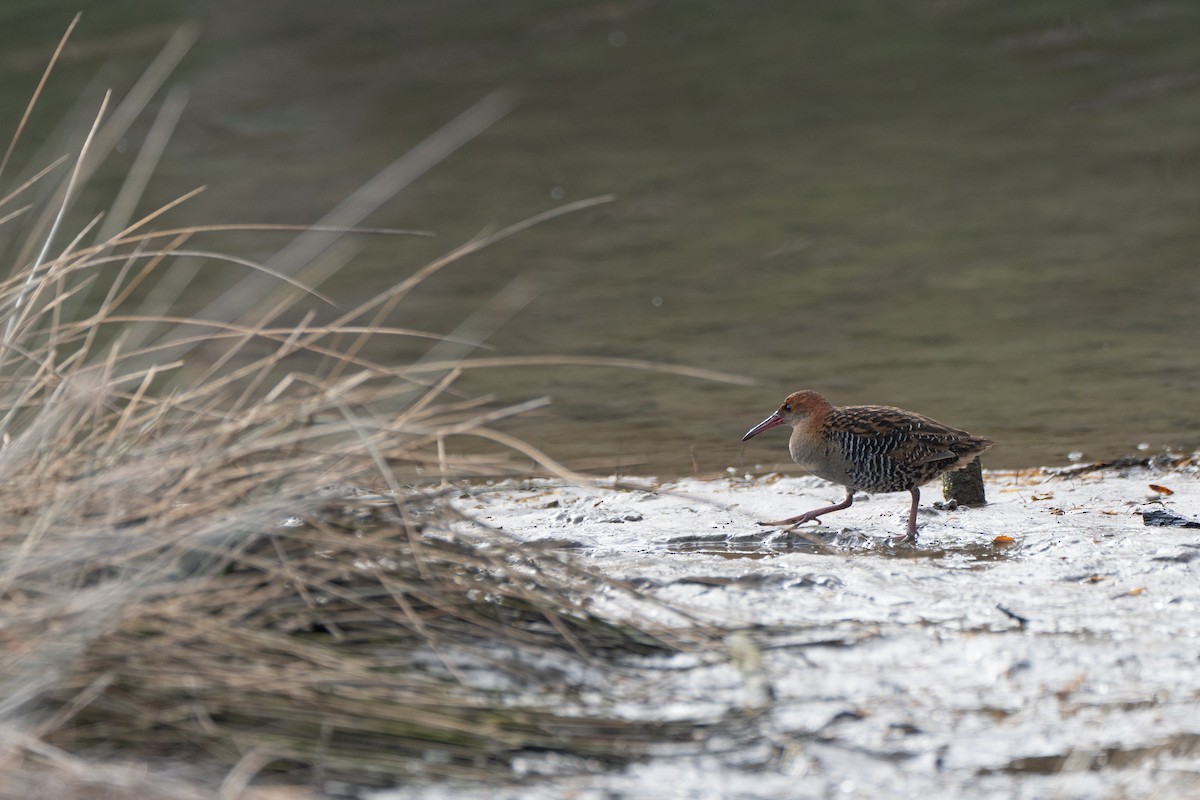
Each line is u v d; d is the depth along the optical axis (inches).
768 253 1090.1
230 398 345.1
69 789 206.7
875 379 725.3
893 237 1114.7
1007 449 565.9
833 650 304.5
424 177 1401.3
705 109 1551.4
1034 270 991.6
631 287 1015.6
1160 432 579.8
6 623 233.5
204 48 1808.6
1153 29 1659.7
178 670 245.6
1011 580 363.3
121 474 263.6
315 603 280.7
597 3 1925.4
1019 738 260.5
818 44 1733.5
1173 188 1185.4
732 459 567.5
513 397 716.7
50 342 296.4
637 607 325.1
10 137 1502.2
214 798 211.6
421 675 269.1
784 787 240.2
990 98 1504.7
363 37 1857.8
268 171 1401.3
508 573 296.7
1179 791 237.1
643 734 258.4
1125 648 304.8
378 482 299.0
